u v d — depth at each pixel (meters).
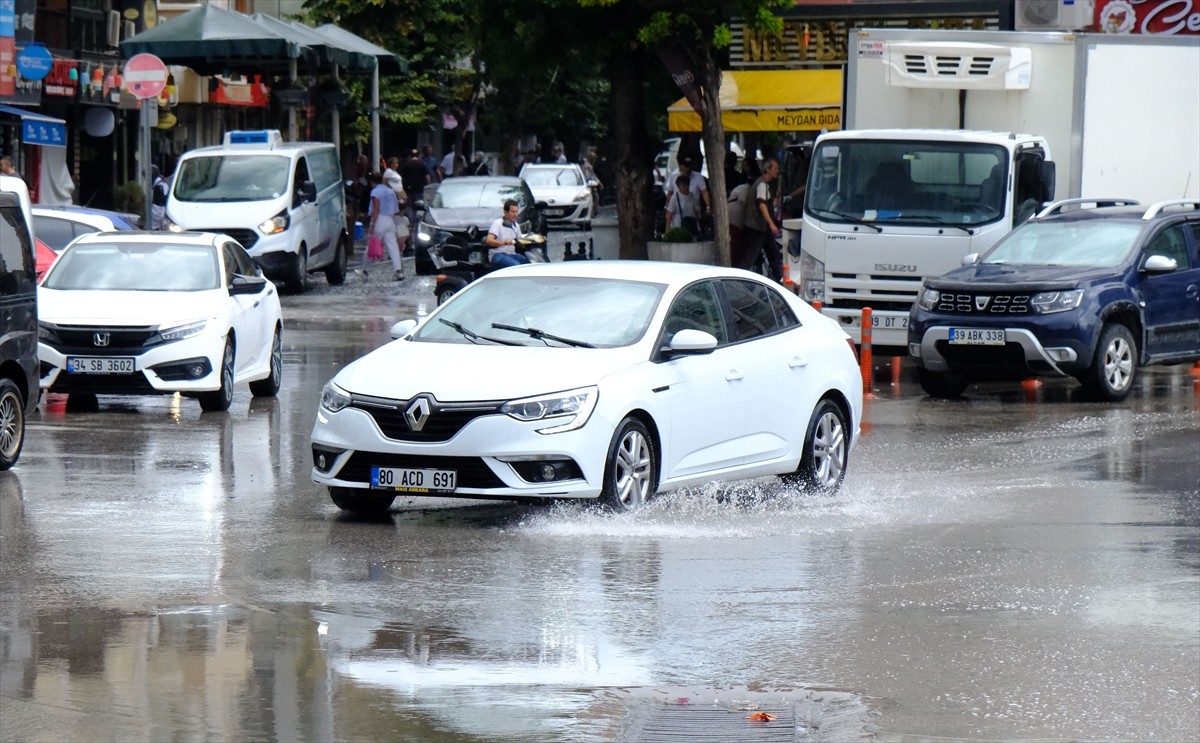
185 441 41.47
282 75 119.56
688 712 19.02
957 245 59.34
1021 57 63.12
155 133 130.75
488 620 23.08
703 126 85.19
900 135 60.44
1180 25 89.44
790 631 22.95
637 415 30.97
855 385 36.16
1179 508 33.28
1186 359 55.41
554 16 93.94
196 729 17.92
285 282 91.50
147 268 49.62
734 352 33.28
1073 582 26.38
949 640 22.64
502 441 29.41
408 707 18.91
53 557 26.94
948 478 37.28
